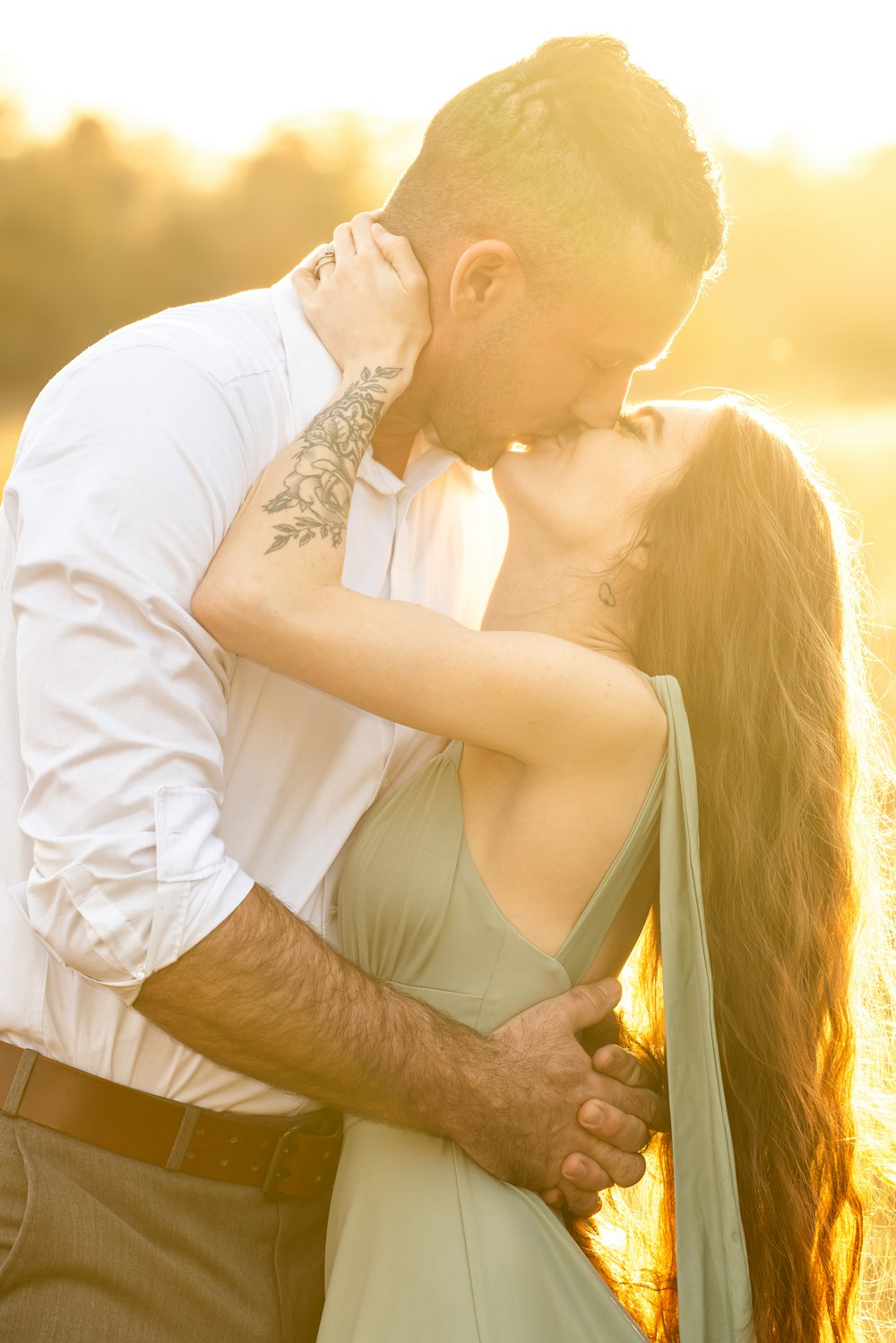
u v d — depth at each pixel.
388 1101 1.67
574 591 1.91
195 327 1.78
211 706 1.66
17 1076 1.70
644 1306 2.01
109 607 1.56
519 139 1.83
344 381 1.83
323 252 1.98
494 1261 1.67
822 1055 1.90
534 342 1.87
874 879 2.04
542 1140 1.75
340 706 1.85
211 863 1.58
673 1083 1.78
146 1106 1.72
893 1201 2.11
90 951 1.56
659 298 1.85
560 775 1.75
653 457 1.91
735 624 1.85
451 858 1.83
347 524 1.76
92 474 1.60
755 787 1.85
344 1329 1.72
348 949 1.91
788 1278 1.84
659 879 1.93
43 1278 1.67
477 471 2.16
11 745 1.71
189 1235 1.74
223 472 1.69
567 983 1.82
